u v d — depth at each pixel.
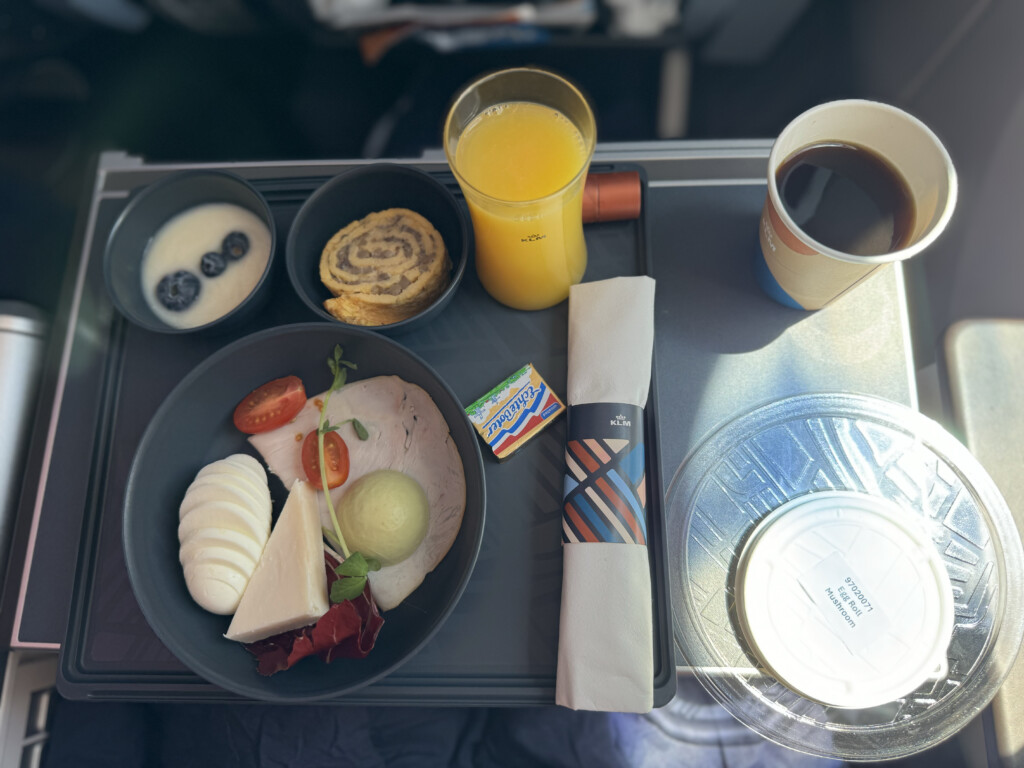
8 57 1.23
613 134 1.22
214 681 0.59
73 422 0.77
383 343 0.69
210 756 0.85
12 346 0.79
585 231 0.79
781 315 0.76
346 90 1.24
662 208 0.81
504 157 0.66
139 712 0.87
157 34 1.30
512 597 0.68
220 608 0.66
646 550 0.66
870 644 0.65
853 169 0.68
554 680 0.66
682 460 0.73
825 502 0.69
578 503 0.66
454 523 0.70
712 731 0.91
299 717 0.86
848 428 0.73
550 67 1.23
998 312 0.90
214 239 0.78
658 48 1.17
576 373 0.71
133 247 0.77
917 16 0.99
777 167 0.67
